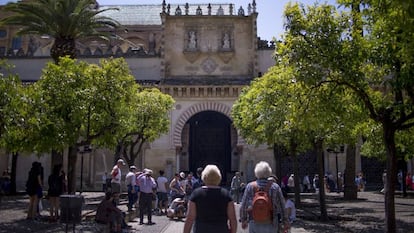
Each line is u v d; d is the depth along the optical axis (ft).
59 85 58.65
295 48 36.60
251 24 138.10
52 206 52.85
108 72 63.46
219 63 136.98
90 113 61.26
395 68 34.96
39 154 62.59
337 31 36.19
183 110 131.34
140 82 133.18
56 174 53.88
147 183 58.49
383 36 33.17
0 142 45.19
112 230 47.75
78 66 62.85
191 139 146.72
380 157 96.78
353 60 35.22
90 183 134.62
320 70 35.78
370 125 47.57
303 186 125.59
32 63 139.13
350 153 93.66
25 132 45.75
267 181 23.95
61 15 89.25
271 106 59.77
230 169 144.05
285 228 23.36
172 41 138.00
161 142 130.72
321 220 57.52
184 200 68.18
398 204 82.53
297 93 39.55
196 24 138.62
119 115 65.05
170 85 130.00
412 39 26.43
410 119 37.24
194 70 136.46
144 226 55.72
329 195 111.75
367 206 76.89
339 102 37.27
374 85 38.78
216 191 19.90
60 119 56.34
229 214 19.71
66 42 92.68
